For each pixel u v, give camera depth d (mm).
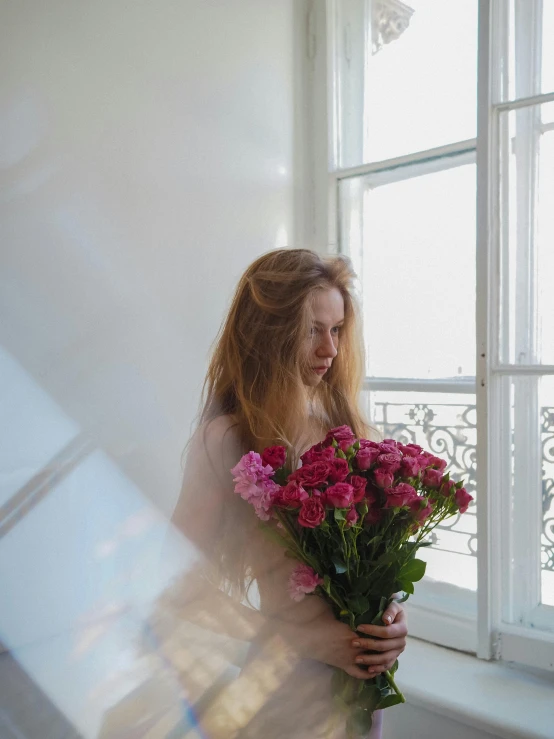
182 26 1646
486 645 1520
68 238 1449
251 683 1056
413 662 1579
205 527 1068
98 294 1504
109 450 1523
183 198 1663
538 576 1538
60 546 1429
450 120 1717
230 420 1123
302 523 878
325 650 996
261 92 1834
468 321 1678
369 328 1888
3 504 1351
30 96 1385
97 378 1503
